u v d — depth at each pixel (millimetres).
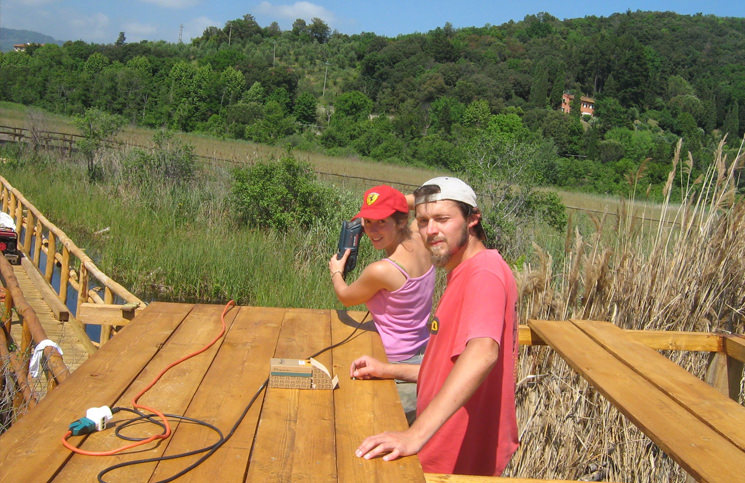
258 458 2158
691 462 2061
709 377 3646
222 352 3143
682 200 4844
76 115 20969
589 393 4055
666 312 4445
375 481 2047
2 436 2197
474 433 2496
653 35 119250
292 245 12805
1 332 5477
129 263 11578
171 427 2350
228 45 125062
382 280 3133
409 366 2961
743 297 4461
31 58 78938
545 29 139125
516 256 11750
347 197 14586
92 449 2158
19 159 20750
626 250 4559
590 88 103500
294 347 3279
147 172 17266
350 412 2557
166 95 62969
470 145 13664
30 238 11211
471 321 2248
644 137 64375
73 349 6574
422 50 109562
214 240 12359
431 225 2461
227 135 55375
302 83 99875
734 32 139375
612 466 4004
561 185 40031
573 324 3695
